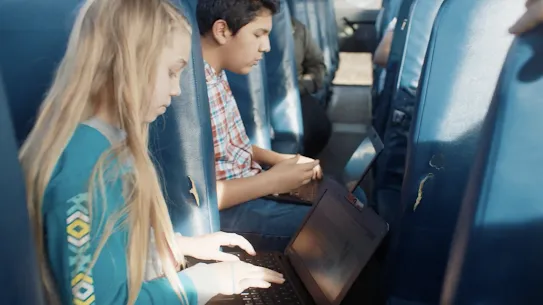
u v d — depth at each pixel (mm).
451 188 1376
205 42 1731
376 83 3723
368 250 1293
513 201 814
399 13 2336
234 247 1622
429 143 1351
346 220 1438
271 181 1773
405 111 1979
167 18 1015
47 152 934
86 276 937
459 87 1288
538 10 737
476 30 1242
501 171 802
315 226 1557
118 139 975
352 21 5402
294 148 2551
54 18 1113
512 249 842
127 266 993
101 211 935
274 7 1692
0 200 549
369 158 1754
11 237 563
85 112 973
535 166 788
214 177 1460
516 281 864
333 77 4832
